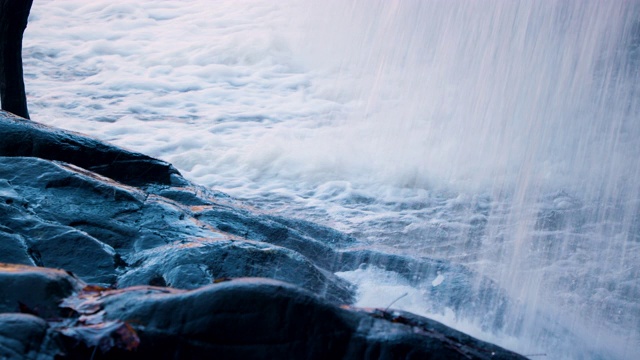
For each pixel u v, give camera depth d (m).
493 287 6.38
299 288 3.40
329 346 3.27
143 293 3.46
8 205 5.55
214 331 3.24
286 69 18.42
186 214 6.38
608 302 7.62
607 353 6.11
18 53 9.03
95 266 5.21
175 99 15.60
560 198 11.33
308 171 11.74
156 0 23.81
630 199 11.41
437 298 6.02
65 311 3.35
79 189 6.22
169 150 12.62
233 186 11.30
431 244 9.27
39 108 14.39
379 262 6.57
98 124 13.73
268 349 3.24
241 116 14.71
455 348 3.35
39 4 22.41
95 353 3.07
